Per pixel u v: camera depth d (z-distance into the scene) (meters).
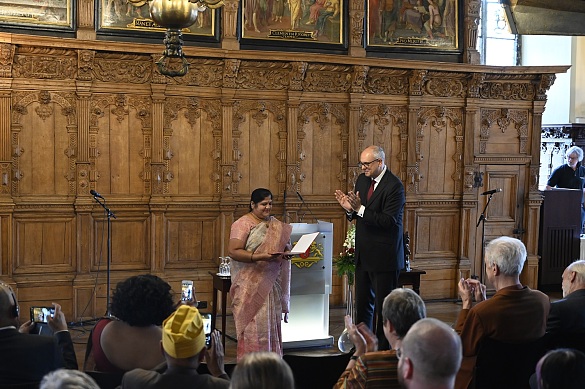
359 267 7.02
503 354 4.34
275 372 2.51
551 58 13.24
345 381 3.43
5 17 8.59
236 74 9.41
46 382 2.43
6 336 3.75
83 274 8.95
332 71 9.87
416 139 10.34
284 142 9.75
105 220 9.07
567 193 11.08
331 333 8.63
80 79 8.81
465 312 4.47
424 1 10.37
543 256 11.02
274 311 6.40
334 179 10.02
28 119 8.70
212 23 9.43
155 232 9.23
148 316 3.83
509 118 10.80
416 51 10.35
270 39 9.69
